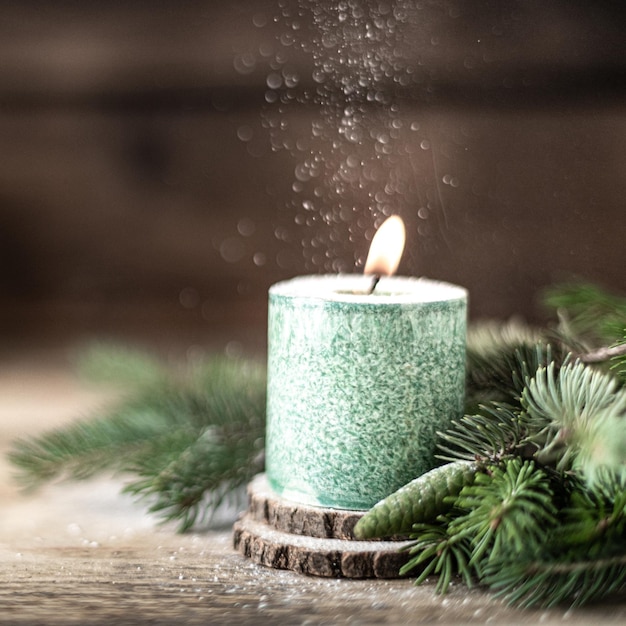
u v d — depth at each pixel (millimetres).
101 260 893
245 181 854
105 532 550
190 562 508
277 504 505
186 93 847
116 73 851
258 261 868
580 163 783
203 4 828
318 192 778
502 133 780
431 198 759
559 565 444
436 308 492
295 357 500
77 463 584
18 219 890
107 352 665
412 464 491
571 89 780
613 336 529
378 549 485
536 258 789
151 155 867
